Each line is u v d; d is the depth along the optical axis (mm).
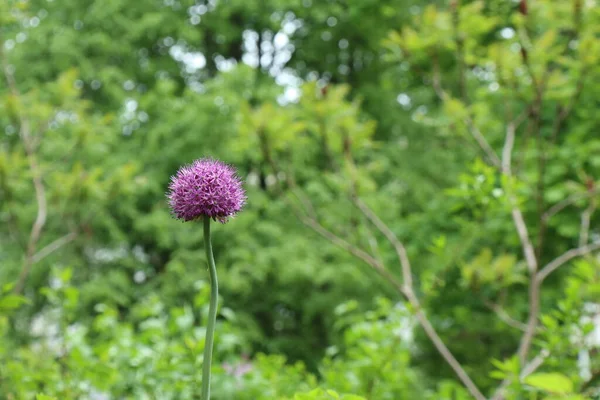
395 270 8922
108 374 3625
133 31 12500
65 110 6902
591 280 4027
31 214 10922
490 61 5160
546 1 4891
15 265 11289
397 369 4402
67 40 12055
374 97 13484
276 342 11992
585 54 4902
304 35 14203
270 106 5090
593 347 3961
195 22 13734
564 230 7348
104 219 11320
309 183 11461
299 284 12578
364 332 4320
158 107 12281
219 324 3920
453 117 5457
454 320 8031
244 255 11398
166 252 13250
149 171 11867
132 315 10984
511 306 7863
